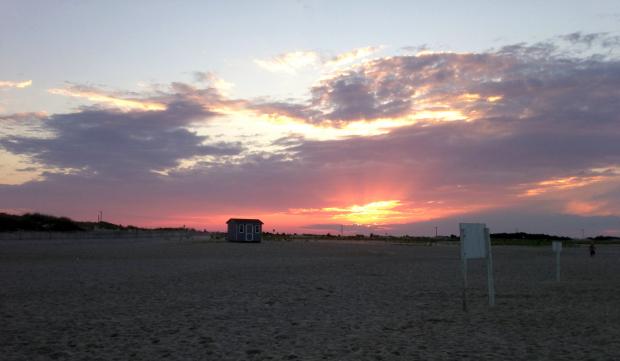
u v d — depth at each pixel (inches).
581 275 1084.5
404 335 457.7
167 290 778.2
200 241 3388.3
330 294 744.3
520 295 736.3
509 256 1930.4
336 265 1339.8
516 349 402.3
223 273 1071.0
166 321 524.4
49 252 1812.3
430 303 656.4
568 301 674.2
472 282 925.8
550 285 875.4
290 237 4781.0
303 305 637.3
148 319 535.2
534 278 1011.9
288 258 1646.2
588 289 810.2
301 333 466.6
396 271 1160.8
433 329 485.1
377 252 2156.7
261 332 470.6
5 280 897.5
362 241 4222.4
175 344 420.8
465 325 505.4
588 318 544.4
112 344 420.2
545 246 3228.3
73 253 1775.3
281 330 480.1
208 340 436.1
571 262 1558.8
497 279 985.5
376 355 384.2
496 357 377.1
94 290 769.6
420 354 386.9
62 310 587.8
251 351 397.7
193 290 781.3
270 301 671.1
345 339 441.1
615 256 1974.7
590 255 2004.2
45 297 692.7
